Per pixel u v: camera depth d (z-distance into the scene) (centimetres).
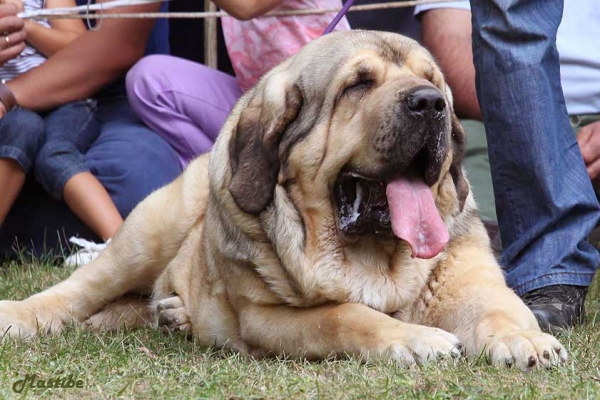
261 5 805
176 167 1010
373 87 572
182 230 723
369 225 576
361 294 585
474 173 958
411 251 572
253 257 591
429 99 536
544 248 674
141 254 735
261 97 602
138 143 1001
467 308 573
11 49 936
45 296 719
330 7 907
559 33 936
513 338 512
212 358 587
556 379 470
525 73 657
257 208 584
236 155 602
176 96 985
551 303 654
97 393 471
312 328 563
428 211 553
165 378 498
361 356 531
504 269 689
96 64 1003
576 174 685
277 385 473
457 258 606
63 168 966
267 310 595
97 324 726
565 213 672
